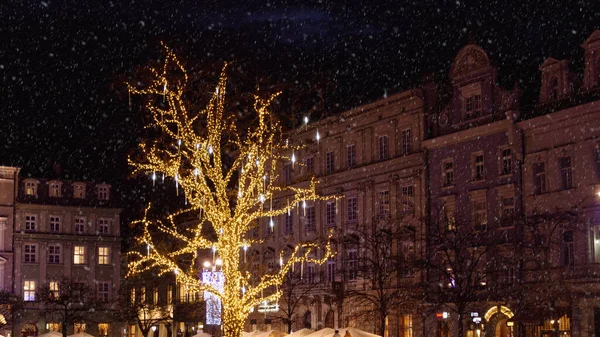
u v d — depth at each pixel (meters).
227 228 29.17
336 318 82.38
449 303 69.25
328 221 85.06
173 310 103.19
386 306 67.50
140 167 30.30
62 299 101.62
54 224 112.31
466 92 71.31
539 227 62.81
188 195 29.34
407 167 76.00
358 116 82.19
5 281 107.56
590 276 59.31
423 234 69.12
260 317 93.25
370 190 79.75
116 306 112.62
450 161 72.00
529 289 61.94
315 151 87.38
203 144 29.12
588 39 62.47
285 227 90.69
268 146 31.78
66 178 115.44
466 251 66.44
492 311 65.69
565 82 63.75
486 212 68.19
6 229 108.56
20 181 112.00
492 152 68.19
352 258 75.69
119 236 115.50
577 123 62.00
